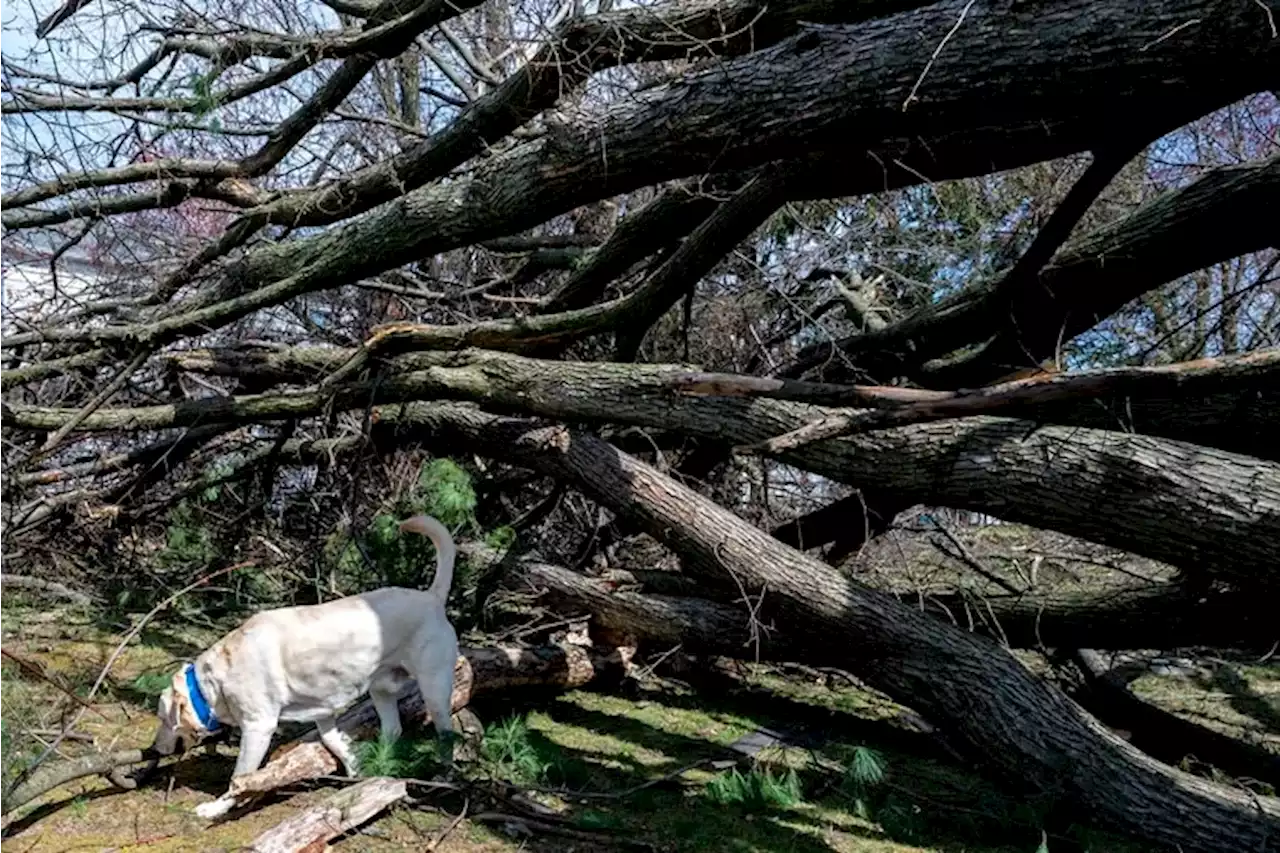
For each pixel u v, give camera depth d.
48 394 7.10
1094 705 5.35
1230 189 4.77
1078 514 4.11
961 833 4.09
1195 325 7.30
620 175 4.55
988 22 3.61
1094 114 3.88
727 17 4.60
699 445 6.11
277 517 7.28
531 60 5.00
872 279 7.45
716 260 5.47
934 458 4.46
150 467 6.63
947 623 4.71
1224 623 4.95
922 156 4.73
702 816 4.06
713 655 5.56
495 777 4.16
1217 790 3.98
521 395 5.54
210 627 6.39
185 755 4.32
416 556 5.83
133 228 7.80
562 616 5.77
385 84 9.70
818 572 4.85
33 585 6.40
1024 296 5.42
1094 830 4.00
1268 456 4.64
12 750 3.68
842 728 5.40
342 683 3.90
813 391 4.49
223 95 6.36
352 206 5.87
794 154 4.21
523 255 7.65
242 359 6.49
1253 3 3.19
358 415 6.65
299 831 3.41
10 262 7.64
